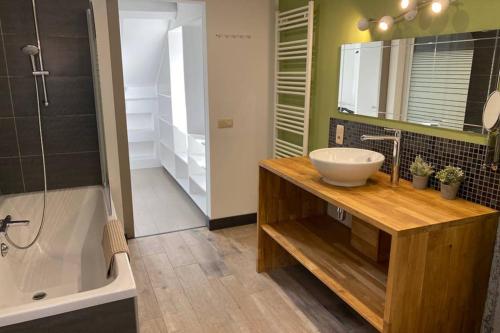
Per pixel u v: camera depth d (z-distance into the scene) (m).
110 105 2.97
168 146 5.42
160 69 5.65
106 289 1.63
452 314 1.89
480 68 1.89
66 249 2.95
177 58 4.74
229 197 3.78
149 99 6.02
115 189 3.11
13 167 2.87
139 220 4.02
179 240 3.55
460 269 1.84
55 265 2.79
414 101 2.28
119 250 2.03
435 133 2.18
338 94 2.92
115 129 3.02
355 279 2.20
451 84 2.05
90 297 1.58
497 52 1.81
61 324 1.55
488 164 1.88
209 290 2.76
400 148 2.30
